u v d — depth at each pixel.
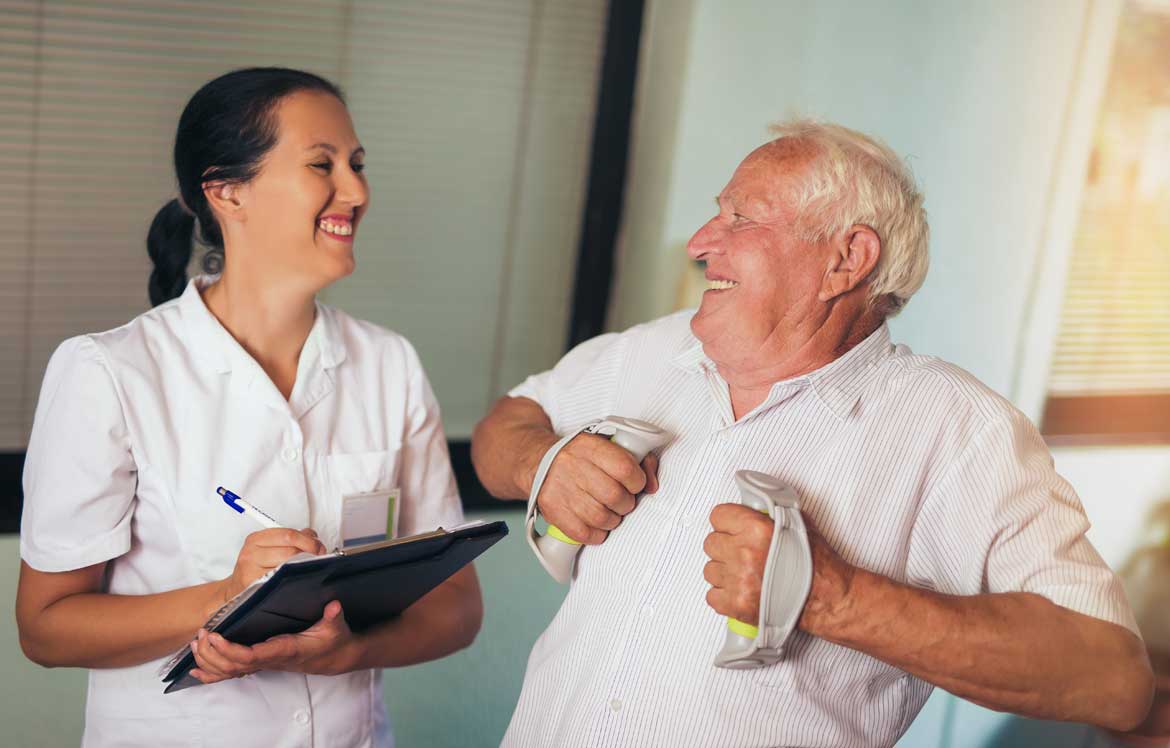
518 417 1.58
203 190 1.37
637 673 1.27
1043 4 2.41
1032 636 1.11
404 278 3.37
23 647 1.36
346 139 1.37
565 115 3.42
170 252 1.50
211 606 1.27
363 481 1.47
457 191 3.36
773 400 1.30
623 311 3.61
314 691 1.42
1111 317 2.55
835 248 1.26
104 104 2.87
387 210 3.30
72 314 2.97
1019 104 2.46
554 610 2.79
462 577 1.59
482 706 2.46
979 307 2.55
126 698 1.37
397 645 1.44
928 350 2.64
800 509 1.21
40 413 1.34
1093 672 1.12
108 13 2.81
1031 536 1.19
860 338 1.33
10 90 2.77
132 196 2.96
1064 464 2.49
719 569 1.16
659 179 3.40
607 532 1.36
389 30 3.15
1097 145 2.44
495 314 3.52
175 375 1.37
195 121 1.34
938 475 1.25
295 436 1.41
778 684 1.22
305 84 1.36
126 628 1.28
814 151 1.27
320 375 1.46
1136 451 2.52
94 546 1.30
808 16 2.97
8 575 2.54
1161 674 2.23
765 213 1.27
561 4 3.31
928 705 2.40
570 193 3.50
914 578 1.28
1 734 2.11
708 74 3.24
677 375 1.45
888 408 1.28
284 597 1.16
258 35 3.00
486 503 3.28
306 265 1.37
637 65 3.42
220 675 1.24
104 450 1.30
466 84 3.28
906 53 2.69
